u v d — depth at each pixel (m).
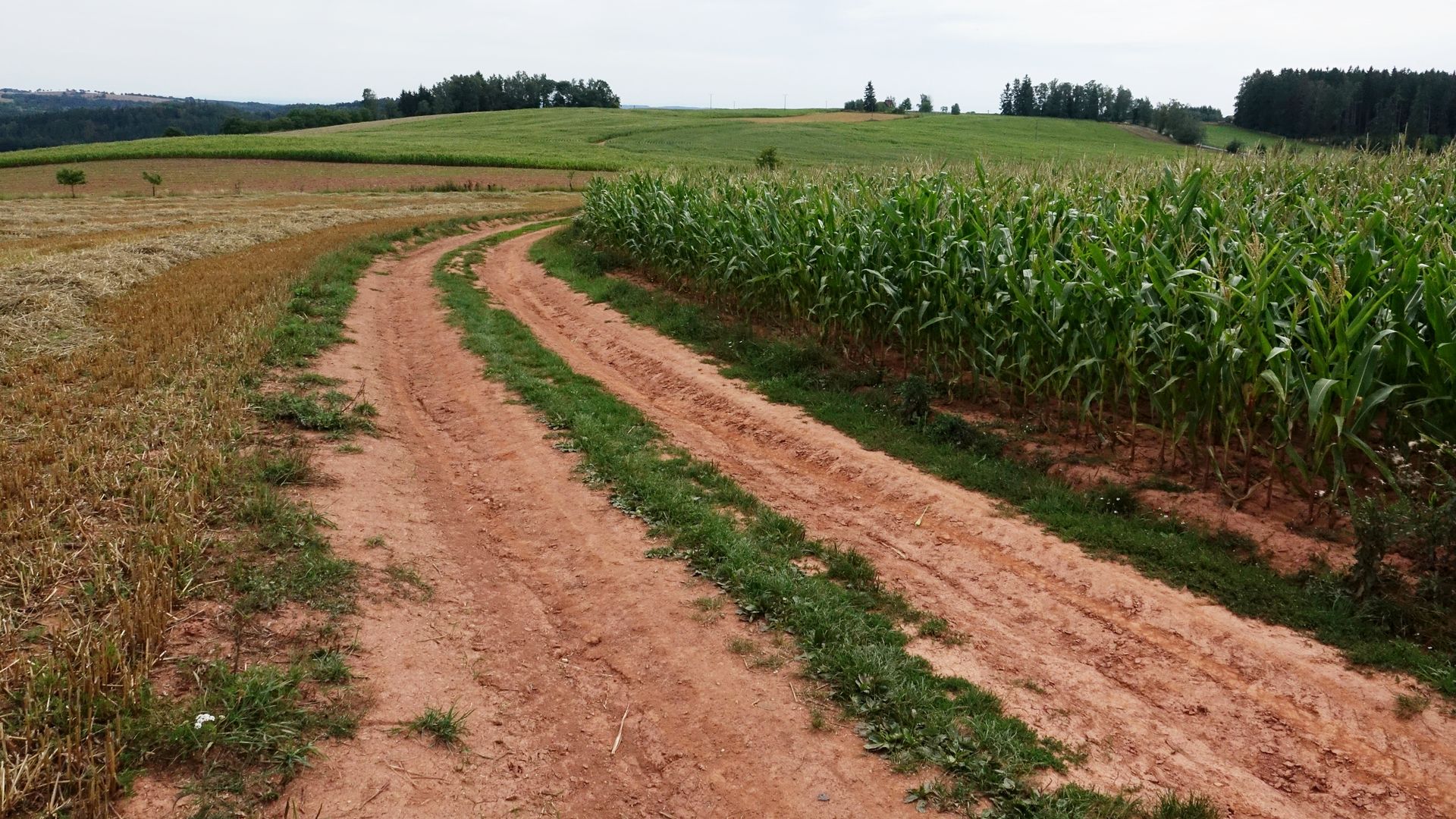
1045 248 9.25
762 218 14.87
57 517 5.89
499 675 4.96
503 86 161.12
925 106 145.00
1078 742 4.48
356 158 67.62
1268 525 6.84
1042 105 113.62
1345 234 7.85
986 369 9.69
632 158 70.44
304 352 11.53
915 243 10.69
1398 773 4.28
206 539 5.72
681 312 15.67
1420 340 6.15
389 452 8.55
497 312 16.39
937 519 7.46
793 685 4.84
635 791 4.11
